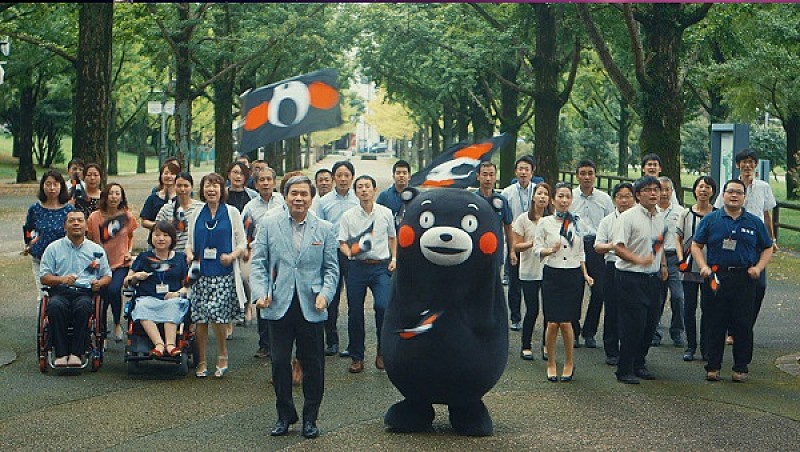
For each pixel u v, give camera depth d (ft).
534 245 36.40
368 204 37.40
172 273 37.06
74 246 37.32
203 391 34.04
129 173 252.42
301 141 288.10
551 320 35.65
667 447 27.37
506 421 30.12
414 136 308.19
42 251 40.73
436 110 155.33
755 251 35.73
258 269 28.48
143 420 30.14
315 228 28.43
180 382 35.45
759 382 35.96
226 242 35.70
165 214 41.52
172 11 98.53
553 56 101.45
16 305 51.39
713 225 35.81
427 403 28.45
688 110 134.82
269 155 191.93
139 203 125.80
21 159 174.60
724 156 60.80
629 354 35.55
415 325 27.25
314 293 28.35
